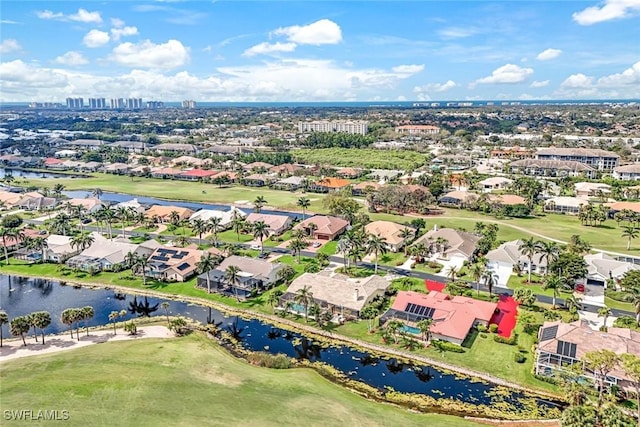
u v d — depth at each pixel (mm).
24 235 156250
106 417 68688
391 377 87688
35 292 128500
